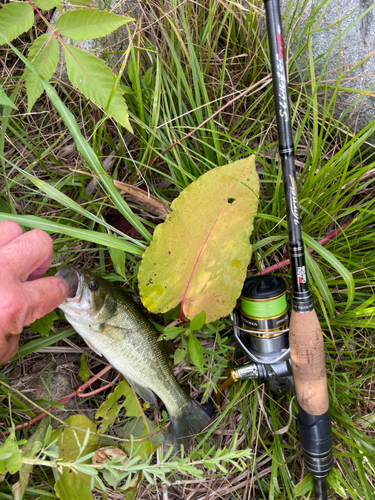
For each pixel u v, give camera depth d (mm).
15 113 449
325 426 369
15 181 406
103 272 434
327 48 434
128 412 412
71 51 303
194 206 366
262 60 457
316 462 374
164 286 378
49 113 457
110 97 306
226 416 447
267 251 434
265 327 389
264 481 438
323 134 477
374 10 411
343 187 461
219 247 374
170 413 413
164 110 445
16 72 454
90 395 432
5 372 429
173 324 427
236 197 366
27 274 301
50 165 456
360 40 420
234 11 447
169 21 405
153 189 452
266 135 470
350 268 456
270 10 312
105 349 385
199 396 453
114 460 292
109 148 473
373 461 398
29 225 352
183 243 371
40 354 442
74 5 350
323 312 414
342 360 451
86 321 367
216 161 463
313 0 423
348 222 478
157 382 405
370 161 466
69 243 432
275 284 390
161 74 432
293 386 400
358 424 428
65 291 321
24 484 343
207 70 456
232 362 458
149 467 299
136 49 415
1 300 273
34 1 301
